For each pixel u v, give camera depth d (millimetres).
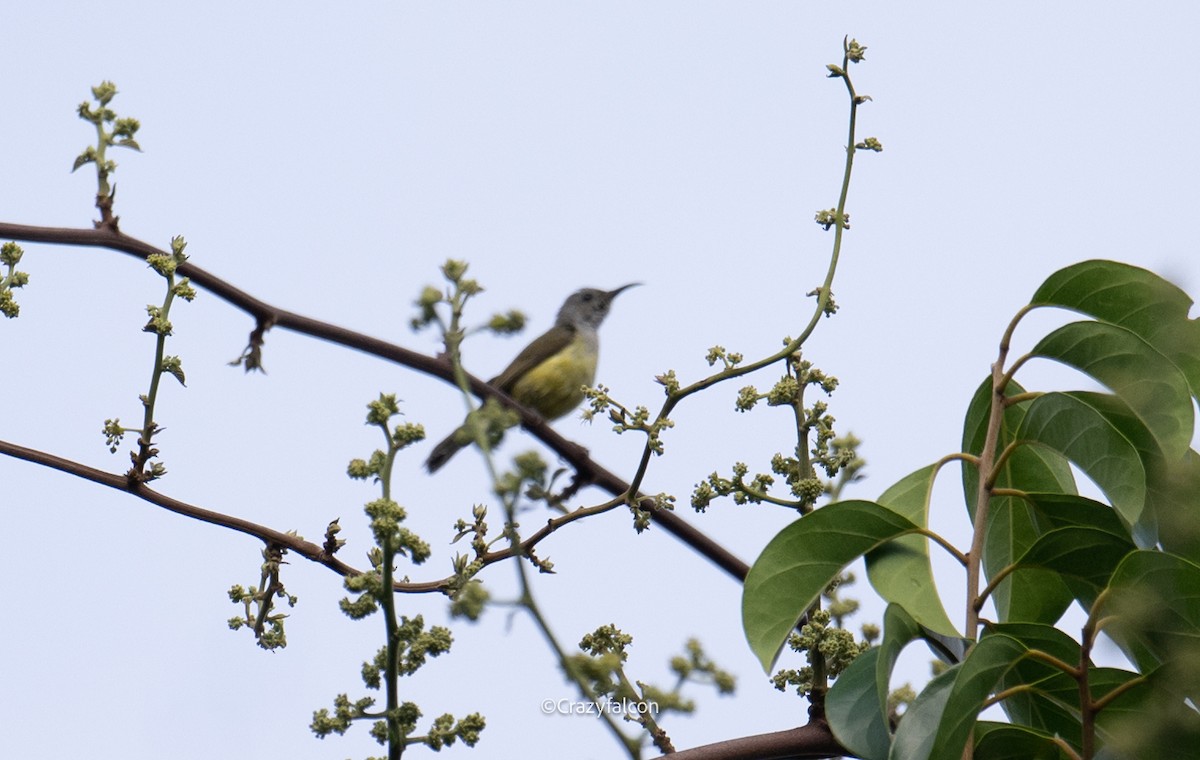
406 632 5016
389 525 4863
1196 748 5387
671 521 6863
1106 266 5863
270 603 6699
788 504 6367
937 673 6242
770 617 5812
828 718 5508
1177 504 5551
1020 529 6328
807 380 6629
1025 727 5590
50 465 6840
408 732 4961
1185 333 5812
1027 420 5848
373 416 5008
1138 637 5426
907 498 6215
